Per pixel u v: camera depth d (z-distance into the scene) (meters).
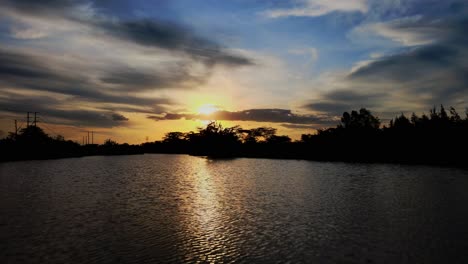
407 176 44.88
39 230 17.94
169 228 18.44
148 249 14.80
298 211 23.03
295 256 13.90
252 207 24.55
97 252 14.33
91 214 22.03
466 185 35.09
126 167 65.88
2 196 29.34
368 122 100.50
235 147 124.62
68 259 13.50
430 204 24.98
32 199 27.84
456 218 20.42
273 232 17.59
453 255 13.84
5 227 18.56
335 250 14.63
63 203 26.05
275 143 128.50
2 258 13.61
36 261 13.27
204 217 21.19
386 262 13.15
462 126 72.38
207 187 35.97
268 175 49.09
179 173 53.22
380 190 32.56
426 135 76.69
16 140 104.31
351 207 24.31
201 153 129.38
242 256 13.93
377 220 20.19
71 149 131.62
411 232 17.42
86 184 38.22
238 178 45.31
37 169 57.97
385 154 83.12
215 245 15.39
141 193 31.58
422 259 13.43
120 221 20.05
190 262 13.23
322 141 101.94
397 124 88.62
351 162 74.50
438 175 45.50
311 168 60.97
